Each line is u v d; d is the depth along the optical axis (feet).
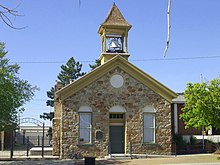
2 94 85.87
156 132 96.99
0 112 85.76
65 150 92.58
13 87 89.66
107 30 101.14
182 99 126.31
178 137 110.32
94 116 94.68
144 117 97.30
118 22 101.65
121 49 102.68
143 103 97.50
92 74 95.35
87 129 94.27
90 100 95.09
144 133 96.63
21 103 92.32
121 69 97.30
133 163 78.38
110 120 96.37
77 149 92.94
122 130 96.84
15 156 97.91
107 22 101.24
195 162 77.77
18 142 185.26
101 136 94.12
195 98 83.15
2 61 89.86
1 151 121.90
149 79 97.91
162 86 98.32
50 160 89.20
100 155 93.50
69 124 93.35
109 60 95.71
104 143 94.12
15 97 89.56
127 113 96.32
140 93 97.71
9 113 87.86
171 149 97.45
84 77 94.63
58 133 97.60
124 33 102.17
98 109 95.25
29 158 91.50
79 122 94.02
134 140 95.55
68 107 93.76
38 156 96.43
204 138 120.47
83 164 78.69
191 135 121.08
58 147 96.94
